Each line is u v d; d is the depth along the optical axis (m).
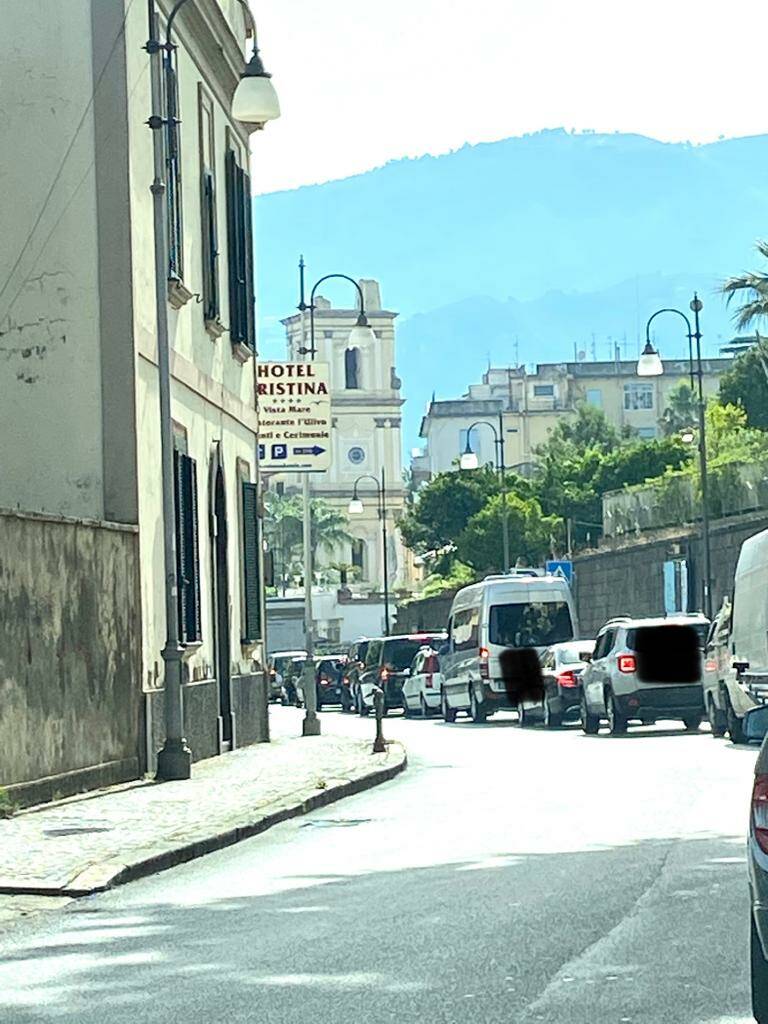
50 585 25.08
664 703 41.47
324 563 183.62
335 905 15.00
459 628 56.06
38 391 29.72
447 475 126.31
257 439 43.62
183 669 32.59
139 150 30.75
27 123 30.03
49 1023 10.62
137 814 22.64
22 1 30.08
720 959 11.95
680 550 73.94
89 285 29.80
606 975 11.49
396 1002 10.84
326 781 26.98
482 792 26.23
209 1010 10.82
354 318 191.25
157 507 31.06
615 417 191.25
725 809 22.05
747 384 110.00
